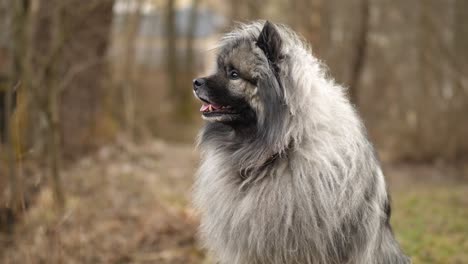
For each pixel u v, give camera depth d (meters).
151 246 6.04
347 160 3.52
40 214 5.51
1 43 6.09
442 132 11.52
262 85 3.62
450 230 6.53
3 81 5.81
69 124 9.07
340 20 12.49
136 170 9.03
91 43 8.91
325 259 3.57
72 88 9.07
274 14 13.60
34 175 5.83
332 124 3.59
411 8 11.77
